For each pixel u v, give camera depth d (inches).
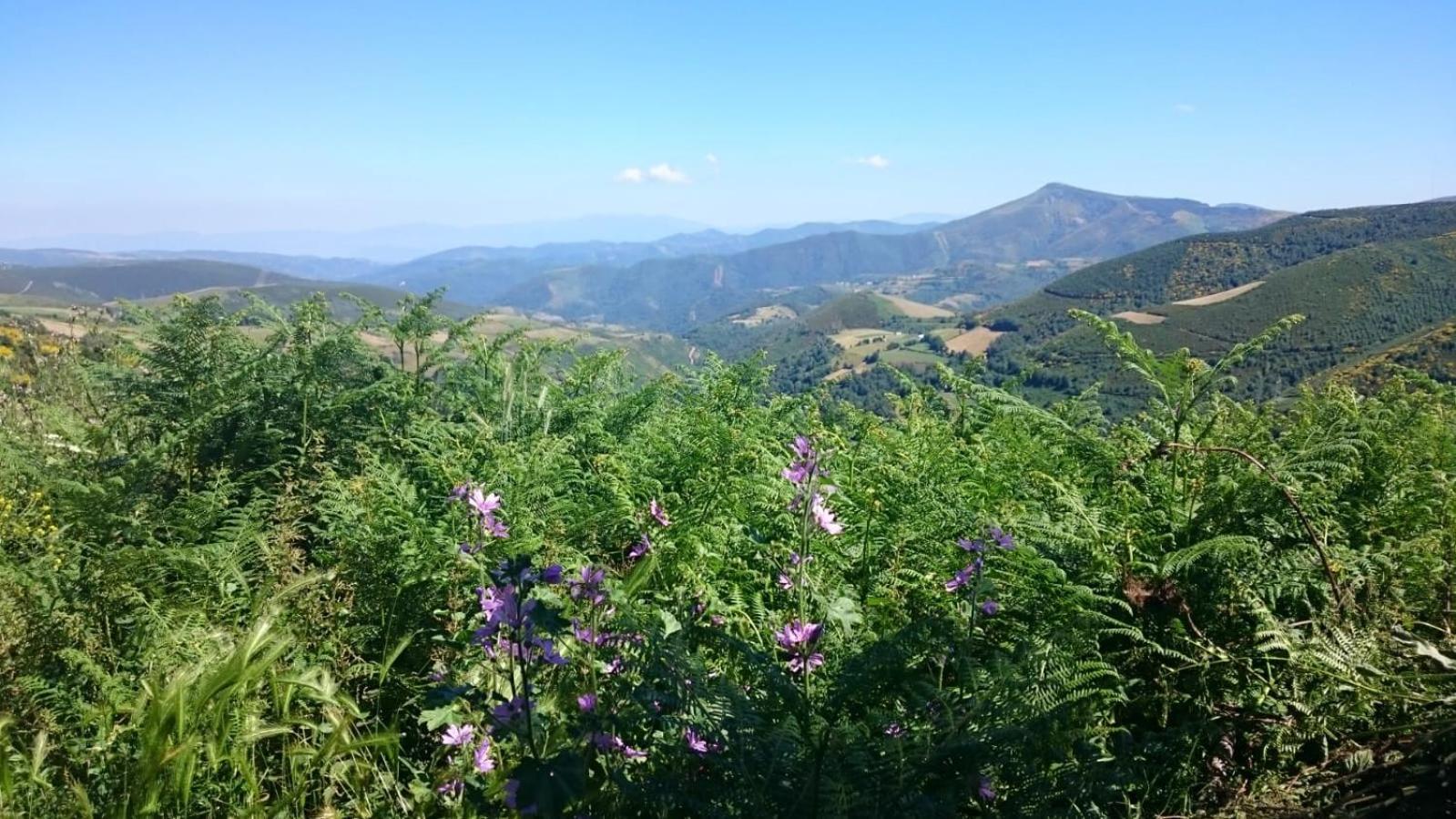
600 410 265.1
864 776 91.0
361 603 143.7
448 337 268.1
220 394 211.6
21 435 224.5
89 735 114.2
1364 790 101.5
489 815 94.8
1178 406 182.9
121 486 175.0
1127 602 140.0
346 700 104.8
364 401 236.7
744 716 97.3
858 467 199.8
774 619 139.7
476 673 127.0
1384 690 111.4
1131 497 175.2
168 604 136.6
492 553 145.2
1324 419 206.2
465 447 206.1
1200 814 106.2
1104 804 102.0
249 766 99.0
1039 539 149.0
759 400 275.6
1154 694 127.3
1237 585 139.1
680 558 156.6
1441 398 218.1
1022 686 105.9
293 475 192.9
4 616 125.3
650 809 93.8
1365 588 143.7
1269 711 122.9
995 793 96.7
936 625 117.9
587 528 172.9
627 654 109.3
